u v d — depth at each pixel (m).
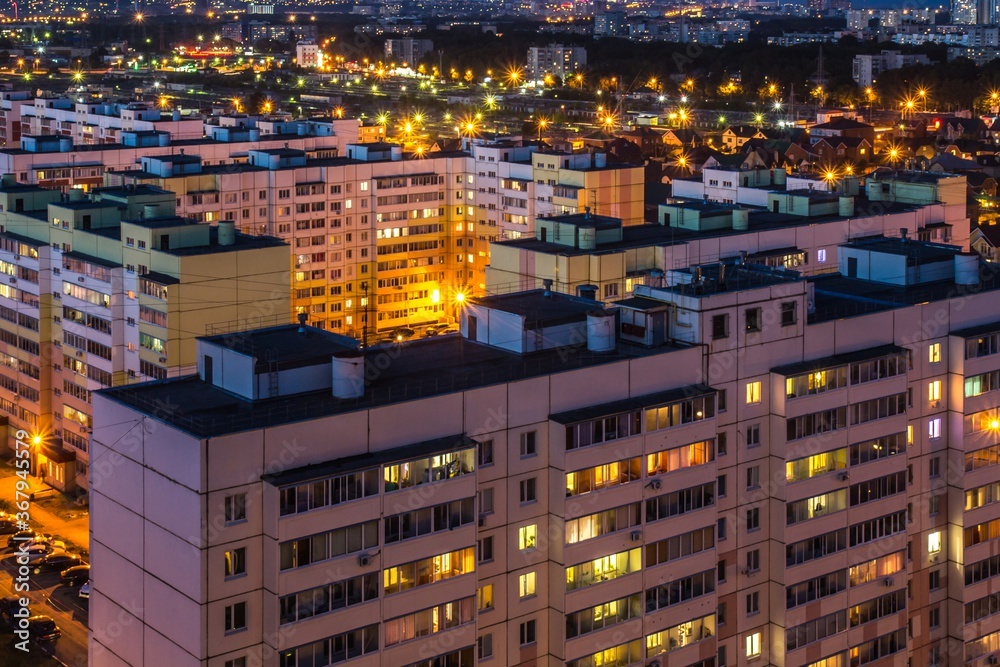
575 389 111.69
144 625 101.50
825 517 124.94
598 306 125.12
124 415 101.94
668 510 115.38
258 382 104.94
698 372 118.88
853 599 127.69
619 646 113.88
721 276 124.19
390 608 101.56
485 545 107.81
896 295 139.75
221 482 94.94
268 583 97.00
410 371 113.56
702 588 118.12
